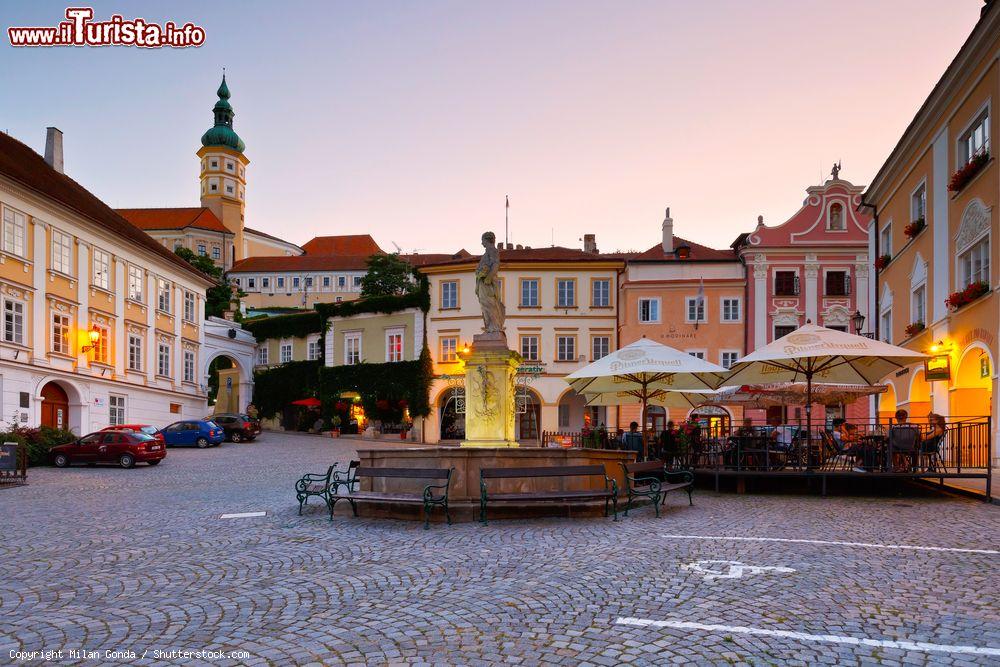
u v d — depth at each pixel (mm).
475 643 5797
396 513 12469
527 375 46094
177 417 42750
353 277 114688
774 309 43938
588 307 46531
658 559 8766
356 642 5859
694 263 45281
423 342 47688
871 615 6418
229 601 7152
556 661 5395
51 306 32188
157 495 16953
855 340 15547
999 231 17812
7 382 29406
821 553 9016
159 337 41250
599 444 23484
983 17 17812
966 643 5715
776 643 5730
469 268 47312
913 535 10219
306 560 9094
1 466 19859
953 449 16062
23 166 35312
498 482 12492
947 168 21656
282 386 54000
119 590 7641
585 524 11594
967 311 19781
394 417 48719
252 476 21891
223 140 117562
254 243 124562
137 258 39156
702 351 44719
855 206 43938
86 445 26188
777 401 23938
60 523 12469
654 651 5578
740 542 9805
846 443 18938
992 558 8609
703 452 17688
